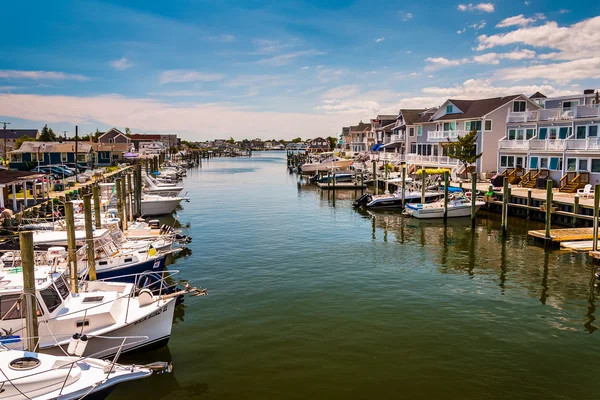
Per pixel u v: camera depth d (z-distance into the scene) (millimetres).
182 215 40844
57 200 33688
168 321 14469
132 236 26156
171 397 12078
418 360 13922
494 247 28266
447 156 56688
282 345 14875
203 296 19312
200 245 28672
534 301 18906
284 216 40344
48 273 13680
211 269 23344
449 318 17109
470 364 13695
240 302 18672
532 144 44844
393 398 11938
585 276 22125
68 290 14180
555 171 42656
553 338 15477
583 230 29062
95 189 23250
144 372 11406
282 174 95688
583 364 13742
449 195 42312
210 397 12062
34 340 11945
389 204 44625
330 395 12070
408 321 16828
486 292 20016
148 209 39812
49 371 10234
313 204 48531
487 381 12766
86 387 10320
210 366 13555
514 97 53406
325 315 17344
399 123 79438
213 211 43250
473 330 16078
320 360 13891
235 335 15602
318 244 29203
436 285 20938
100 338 12906
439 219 38250
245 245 28703
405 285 20922
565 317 17281
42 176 37906
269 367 13492
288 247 28250
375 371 13273
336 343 15016
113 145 99812
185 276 22156
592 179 38625
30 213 29109
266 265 24109
